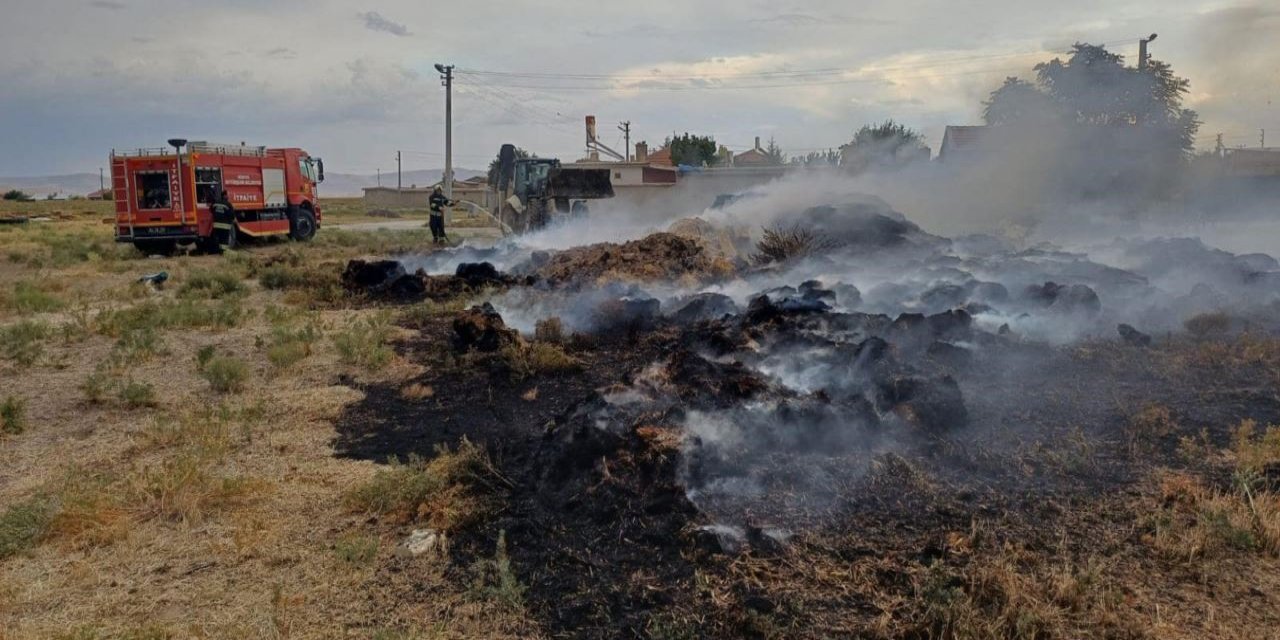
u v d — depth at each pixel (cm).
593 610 407
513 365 870
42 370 924
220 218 2486
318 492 569
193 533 506
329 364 936
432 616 409
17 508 523
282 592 434
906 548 454
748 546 453
